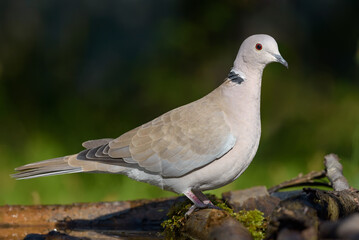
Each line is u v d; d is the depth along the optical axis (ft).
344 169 40.91
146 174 24.64
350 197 22.38
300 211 18.20
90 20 66.54
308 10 64.18
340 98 56.95
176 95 58.39
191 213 22.72
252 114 24.43
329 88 59.26
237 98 24.47
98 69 64.85
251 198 26.73
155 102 58.59
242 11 61.00
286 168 44.57
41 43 64.18
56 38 65.21
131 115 58.75
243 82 24.81
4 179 41.68
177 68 60.59
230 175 24.36
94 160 24.40
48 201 38.29
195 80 59.52
